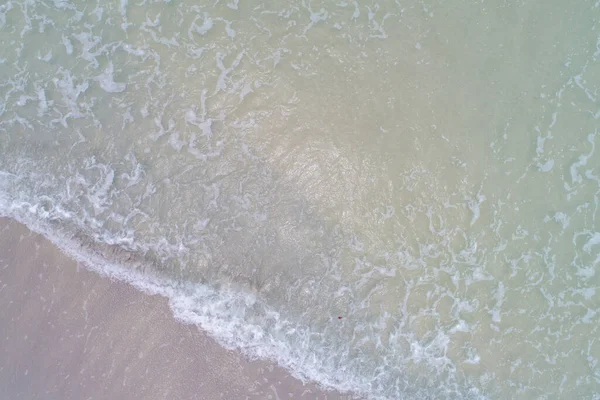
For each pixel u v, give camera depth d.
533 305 11.89
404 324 11.77
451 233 12.30
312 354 11.43
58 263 11.69
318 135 12.79
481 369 11.52
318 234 12.26
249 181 12.51
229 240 12.13
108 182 12.40
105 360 11.10
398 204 12.44
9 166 12.41
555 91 12.98
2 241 11.80
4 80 13.04
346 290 11.93
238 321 11.55
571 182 12.52
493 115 12.91
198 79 13.10
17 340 11.16
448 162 12.66
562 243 12.22
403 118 12.91
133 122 12.82
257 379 11.12
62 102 12.93
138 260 11.85
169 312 11.48
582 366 11.53
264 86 13.09
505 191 12.50
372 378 11.35
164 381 11.02
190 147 12.70
